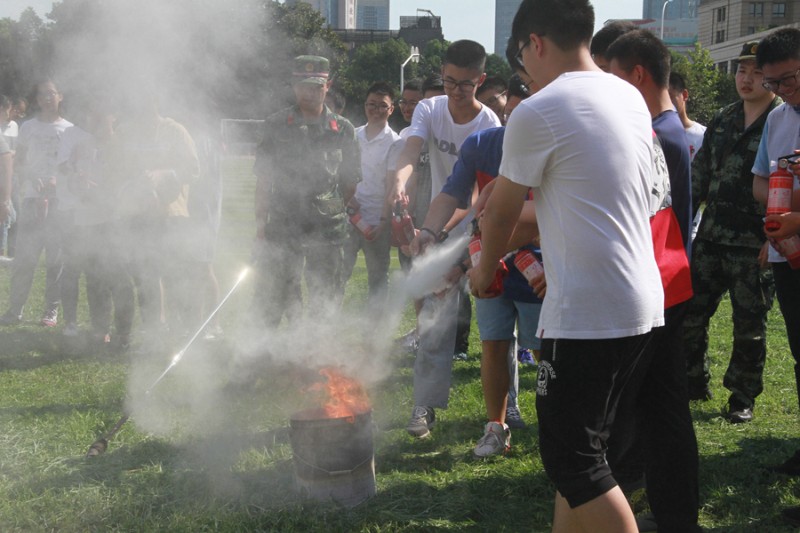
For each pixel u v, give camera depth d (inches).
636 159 91.6
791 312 140.3
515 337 161.8
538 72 98.3
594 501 91.1
